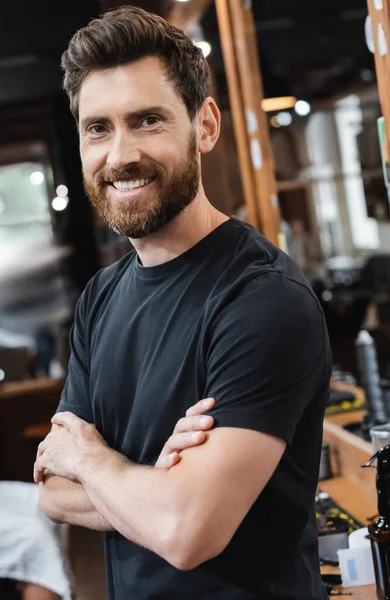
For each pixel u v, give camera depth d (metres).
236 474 1.37
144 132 1.51
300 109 4.58
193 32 4.27
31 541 3.29
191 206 1.56
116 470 1.50
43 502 1.72
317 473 1.54
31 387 6.14
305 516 1.49
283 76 4.89
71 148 7.71
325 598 1.55
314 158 4.60
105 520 1.62
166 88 1.52
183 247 1.57
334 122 4.76
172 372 1.51
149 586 1.50
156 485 1.41
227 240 1.56
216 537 1.36
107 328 1.67
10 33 7.07
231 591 1.44
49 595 3.32
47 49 7.27
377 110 4.84
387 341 3.74
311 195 4.70
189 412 1.44
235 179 4.20
